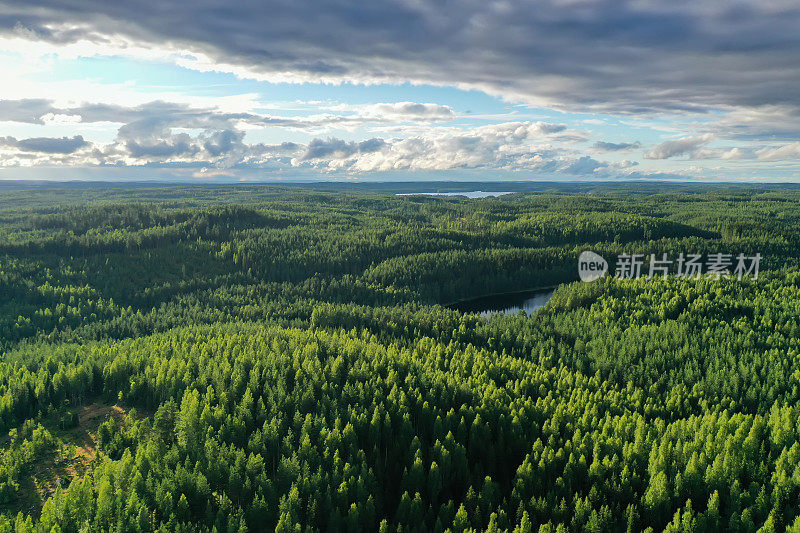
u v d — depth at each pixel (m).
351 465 82.75
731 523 74.00
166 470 76.38
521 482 79.31
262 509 72.19
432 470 79.94
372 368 119.06
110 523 68.06
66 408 104.44
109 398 108.00
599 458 87.44
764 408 114.81
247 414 94.56
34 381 112.50
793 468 81.94
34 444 86.94
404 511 74.56
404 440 90.38
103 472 77.81
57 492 72.44
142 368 117.44
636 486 82.19
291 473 78.69
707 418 98.69
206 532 68.62
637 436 87.38
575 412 102.19
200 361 117.38
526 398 110.50
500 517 73.81
